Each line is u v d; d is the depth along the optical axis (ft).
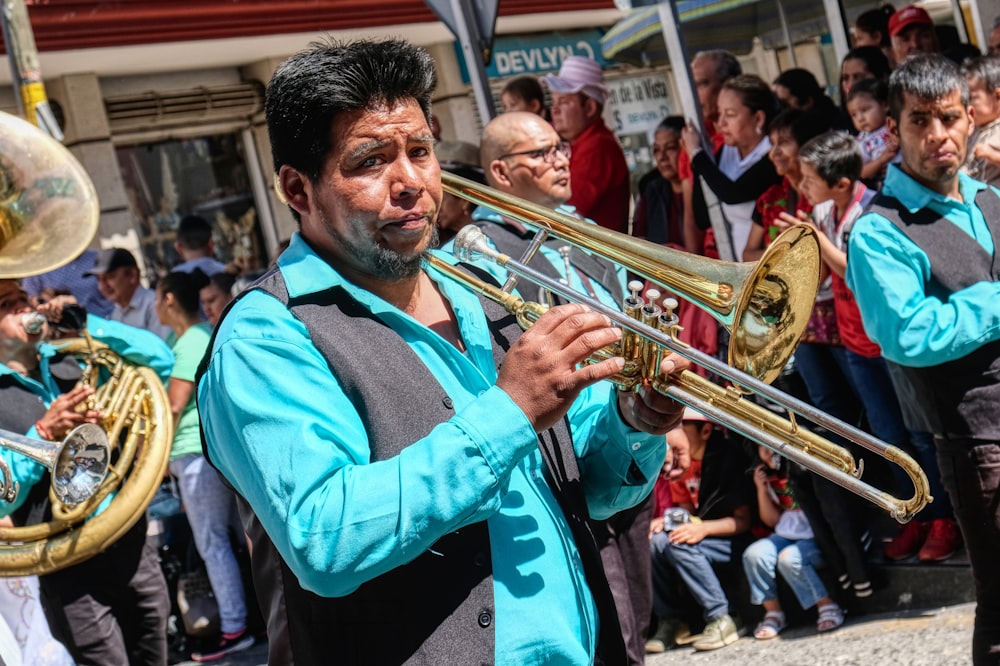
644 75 34.86
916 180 11.61
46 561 13.23
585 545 6.65
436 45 29.94
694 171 17.97
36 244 13.61
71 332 14.58
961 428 11.16
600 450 7.08
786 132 16.46
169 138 27.76
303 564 5.74
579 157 20.31
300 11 25.75
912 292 11.30
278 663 8.01
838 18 22.65
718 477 16.84
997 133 14.17
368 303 6.41
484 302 7.04
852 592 15.94
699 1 26.32
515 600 6.20
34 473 13.38
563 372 5.94
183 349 19.06
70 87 25.41
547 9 30.42
